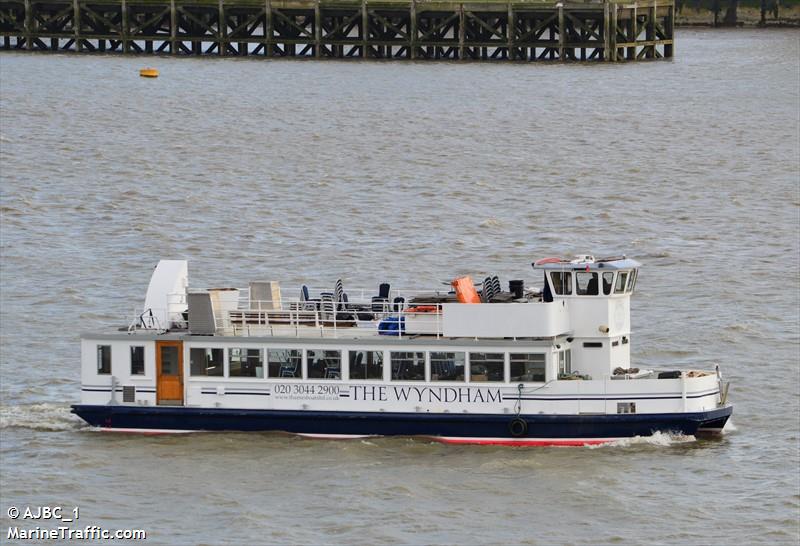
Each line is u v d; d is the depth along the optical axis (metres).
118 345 182.75
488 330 177.12
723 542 154.62
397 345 177.38
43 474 171.25
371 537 154.75
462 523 158.12
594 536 155.62
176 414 181.50
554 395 175.88
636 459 174.00
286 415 179.62
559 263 181.25
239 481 168.88
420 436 178.38
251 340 180.12
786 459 174.88
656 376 183.38
